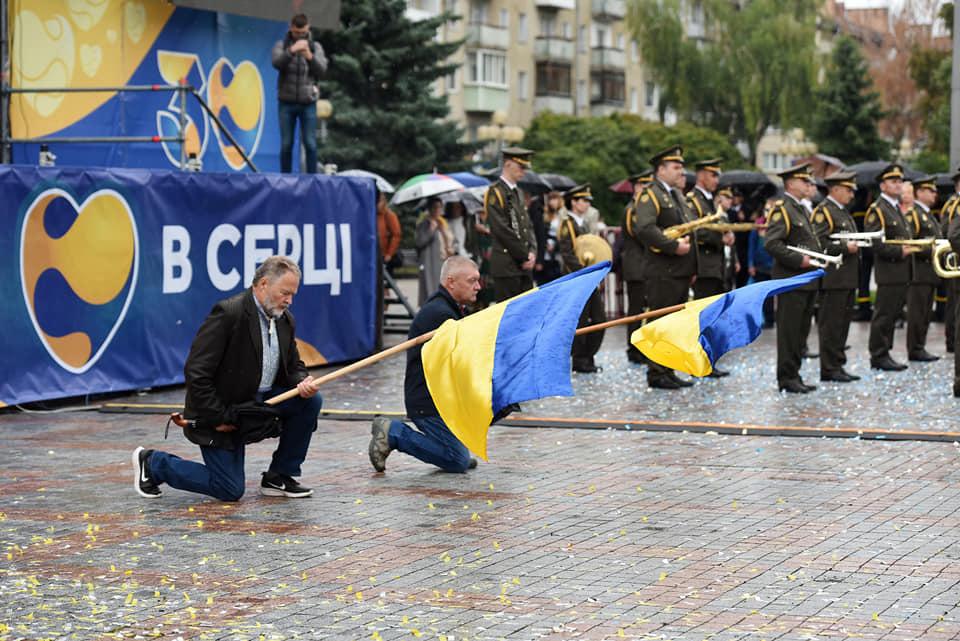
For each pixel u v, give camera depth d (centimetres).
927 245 1989
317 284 2142
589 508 1086
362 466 1278
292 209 2083
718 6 7969
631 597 827
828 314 1914
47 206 1695
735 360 2244
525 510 1079
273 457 1146
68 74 2119
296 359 1126
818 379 1964
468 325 1026
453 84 8144
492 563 913
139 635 759
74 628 772
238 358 1091
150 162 2248
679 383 1866
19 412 1664
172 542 980
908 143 9019
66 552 952
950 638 742
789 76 7869
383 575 885
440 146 5825
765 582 859
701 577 873
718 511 1070
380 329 2311
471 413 1004
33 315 1681
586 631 760
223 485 1108
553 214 2792
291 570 898
